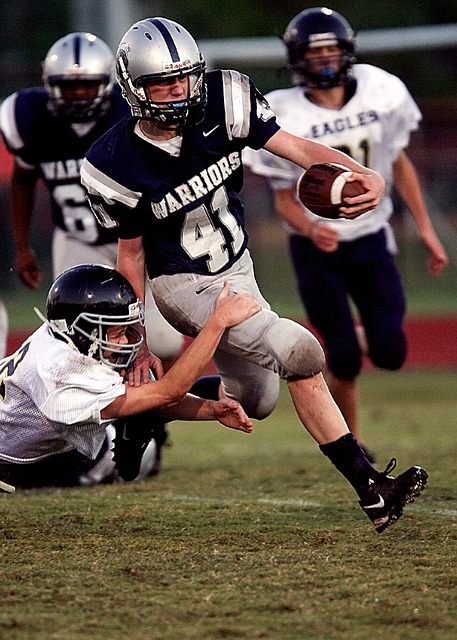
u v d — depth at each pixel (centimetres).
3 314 1902
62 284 1244
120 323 1236
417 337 4350
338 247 1927
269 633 930
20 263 1994
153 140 1220
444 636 920
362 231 1927
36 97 1848
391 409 2912
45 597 1035
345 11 8506
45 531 1308
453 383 3500
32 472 1641
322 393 1223
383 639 915
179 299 1280
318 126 1973
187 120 1217
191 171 1234
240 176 1288
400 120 2000
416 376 3753
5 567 1142
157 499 1531
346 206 1219
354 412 1948
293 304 5684
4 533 1297
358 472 1216
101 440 1305
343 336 1909
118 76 1216
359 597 1026
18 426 1301
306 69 1941
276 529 1309
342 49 1933
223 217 1270
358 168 1259
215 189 1249
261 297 1327
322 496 1547
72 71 1747
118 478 1719
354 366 1909
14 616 978
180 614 982
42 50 7950
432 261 2033
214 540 1257
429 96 8338
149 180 1228
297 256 1961
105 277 1242
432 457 1945
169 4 8444
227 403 1309
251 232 6550
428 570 1112
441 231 6228
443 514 1380
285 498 1537
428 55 8381
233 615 979
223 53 3466
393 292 1955
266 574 1109
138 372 1277
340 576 1097
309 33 1923
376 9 8506
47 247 6400
